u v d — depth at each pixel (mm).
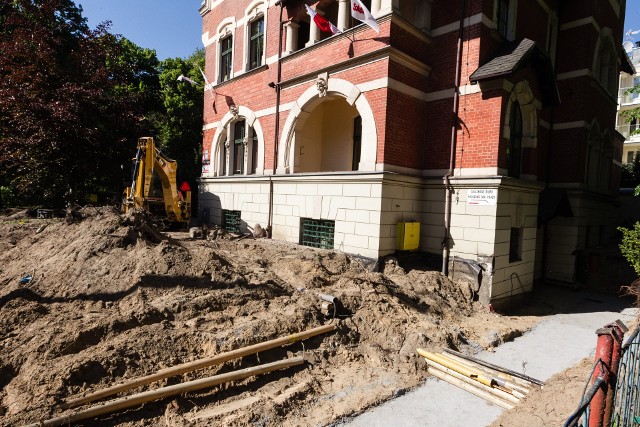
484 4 8852
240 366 4773
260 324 5430
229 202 14375
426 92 9938
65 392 3885
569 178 12078
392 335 6109
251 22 13859
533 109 9883
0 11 17156
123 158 16203
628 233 8023
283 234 11656
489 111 8656
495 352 6398
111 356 4332
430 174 9789
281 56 12086
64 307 5559
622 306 9844
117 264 6676
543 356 6336
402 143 9336
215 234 11961
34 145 13383
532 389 4766
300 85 11336
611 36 13477
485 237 8516
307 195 10766
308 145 12695
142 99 17719
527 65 9469
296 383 4801
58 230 8914
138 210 9086
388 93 8883
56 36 17000
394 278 8398
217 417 4004
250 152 13945
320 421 4152
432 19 9852
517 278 9383
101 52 16141
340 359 5484
